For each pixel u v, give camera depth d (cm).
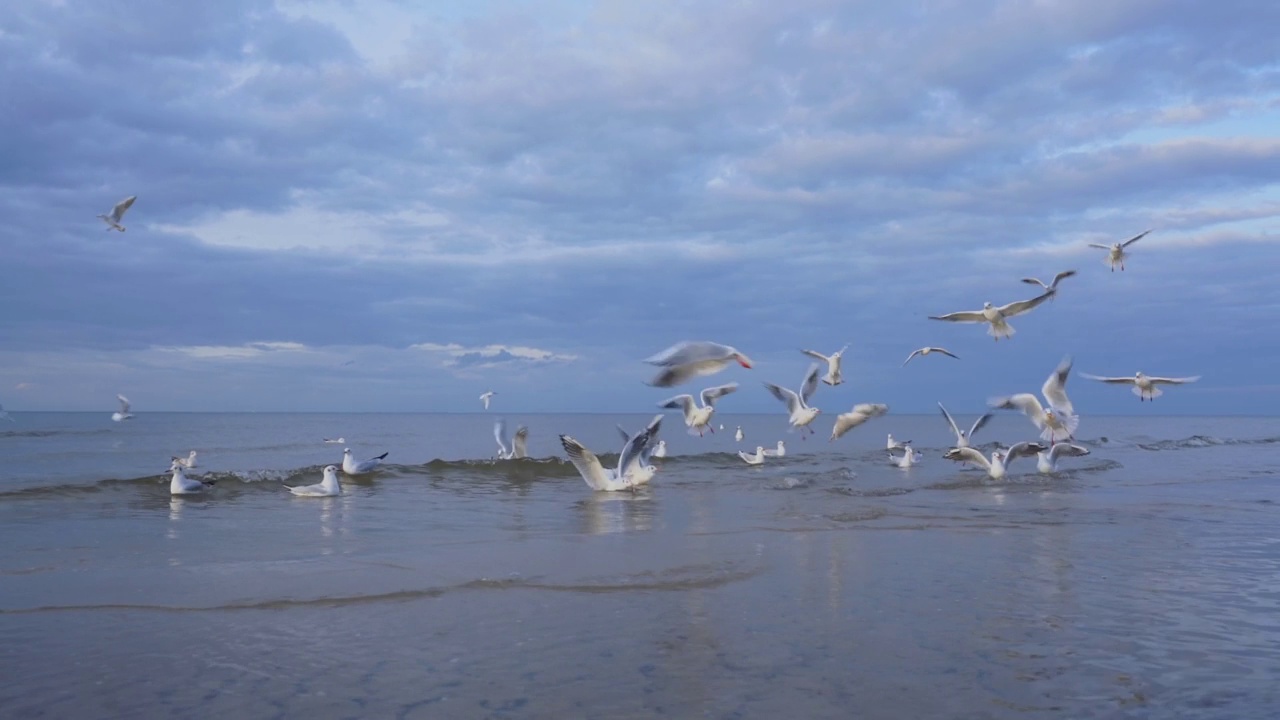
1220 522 1816
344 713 733
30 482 2509
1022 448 2922
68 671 824
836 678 825
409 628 970
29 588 1124
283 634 944
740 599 1118
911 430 9431
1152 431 9450
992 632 977
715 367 1088
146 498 2173
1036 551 1466
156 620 988
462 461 3005
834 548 1484
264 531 1652
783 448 3994
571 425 10275
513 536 1602
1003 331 1758
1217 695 790
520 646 912
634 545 1495
